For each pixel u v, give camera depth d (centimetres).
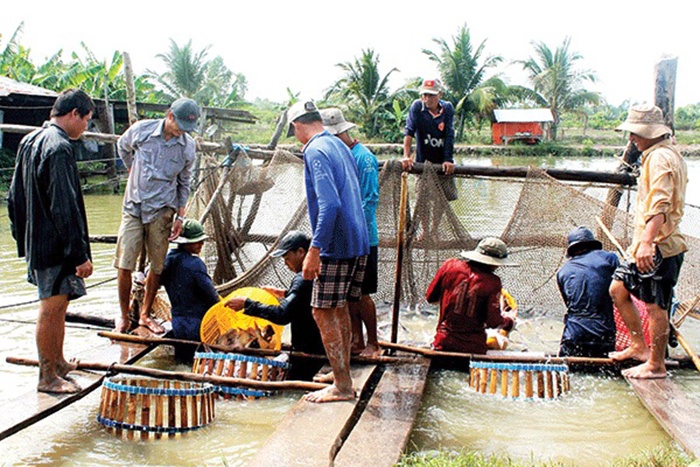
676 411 426
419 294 725
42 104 2114
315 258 396
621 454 395
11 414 399
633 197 743
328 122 528
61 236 407
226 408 465
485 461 368
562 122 7125
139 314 603
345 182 411
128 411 418
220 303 521
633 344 509
